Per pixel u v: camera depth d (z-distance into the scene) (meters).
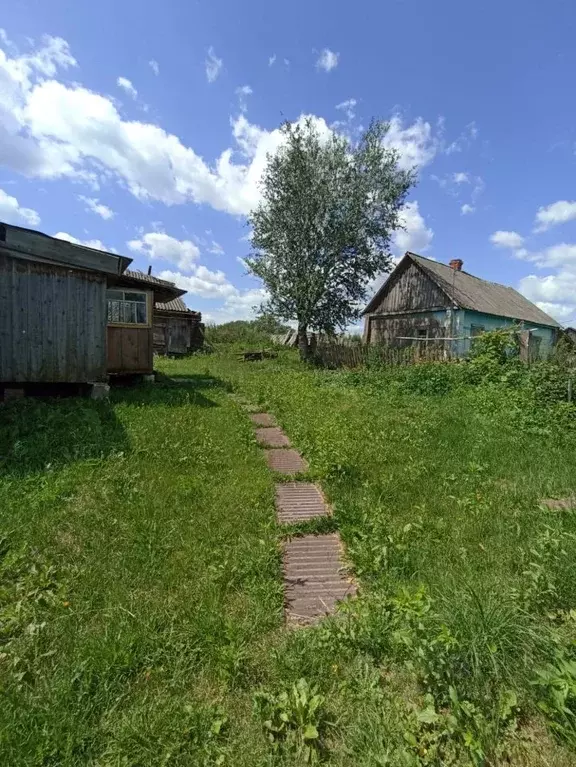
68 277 6.75
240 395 9.09
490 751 1.53
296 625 2.22
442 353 12.50
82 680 1.80
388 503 3.62
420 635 1.93
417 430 5.80
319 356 15.43
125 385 8.69
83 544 2.81
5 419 5.18
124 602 2.28
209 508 3.40
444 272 18.12
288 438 6.01
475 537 3.00
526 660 1.82
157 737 1.57
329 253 16.84
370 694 1.76
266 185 17.00
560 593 2.31
